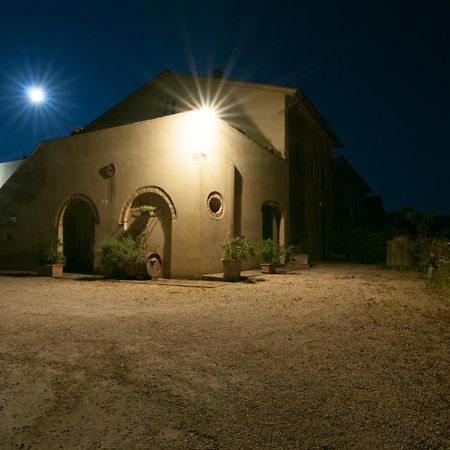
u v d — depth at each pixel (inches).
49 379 122.6
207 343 163.0
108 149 456.1
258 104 615.8
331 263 692.1
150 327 190.9
